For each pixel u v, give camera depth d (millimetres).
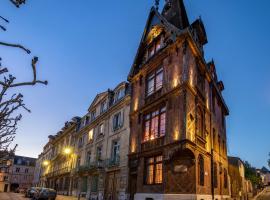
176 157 15859
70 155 41062
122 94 27266
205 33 22234
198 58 19562
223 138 25641
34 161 85750
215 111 23391
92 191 27922
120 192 21516
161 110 18531
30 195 33969
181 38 18375
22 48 3025
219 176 21062
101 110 32531
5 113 3592
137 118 21375
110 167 24594
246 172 56062
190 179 14961
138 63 24172
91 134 33969
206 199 16219
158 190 16297
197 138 16906
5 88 3229
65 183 40156
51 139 61781
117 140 25438
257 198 41875
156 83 20328
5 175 75438
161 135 17719
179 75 17562
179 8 22531
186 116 15875
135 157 19797
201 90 19859
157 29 22078
